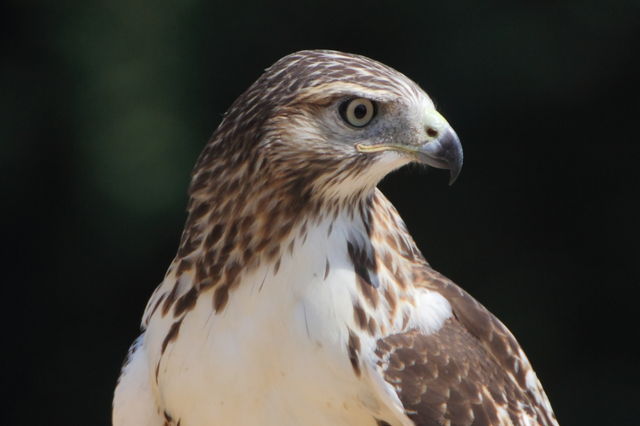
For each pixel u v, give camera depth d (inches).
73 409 557.6
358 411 251.3
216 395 251.3
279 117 246.8
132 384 263.4
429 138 255.3
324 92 247.0
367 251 252.5
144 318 267.9
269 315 246.8
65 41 516.7
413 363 249.6
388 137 253.0
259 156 247.3
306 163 247.4
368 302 249.0
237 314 248.7
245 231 248.7
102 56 513.0
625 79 518.9
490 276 542.9
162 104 506.3
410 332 253.0
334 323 245.9
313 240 248.7
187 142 504.4
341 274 248.1
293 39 523.5
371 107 251.8
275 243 248.1
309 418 251.1
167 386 256.5
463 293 269.6
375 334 248.2
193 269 253.9
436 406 248.7
